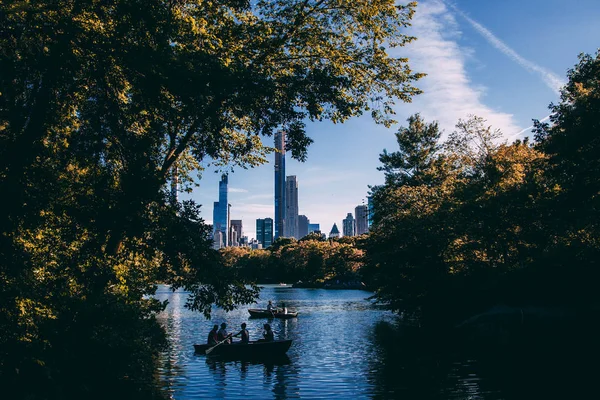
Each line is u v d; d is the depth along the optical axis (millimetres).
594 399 12742
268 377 16562
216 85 9719
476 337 25125
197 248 11078
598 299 21703
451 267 30656
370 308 49656
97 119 9758
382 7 14961
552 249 23625
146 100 9906
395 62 15719
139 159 10375
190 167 18719
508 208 25219
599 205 18641
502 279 25812
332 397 13820
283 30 14773
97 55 9242
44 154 9359
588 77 22281
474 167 35719
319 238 162375
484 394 13539
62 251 10898
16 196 8484
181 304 60719
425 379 15641
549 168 21781
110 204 9961
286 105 12000
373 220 50156
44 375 9562
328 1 15086
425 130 55500
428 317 31078
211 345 21828
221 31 13031
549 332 22766
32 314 9664
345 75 15148
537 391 13672
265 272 149125
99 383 11078
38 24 8359
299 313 43750
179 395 14164
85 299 11023
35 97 9305
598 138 18359
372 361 19203
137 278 14195
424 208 33312
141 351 12211
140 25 9195
